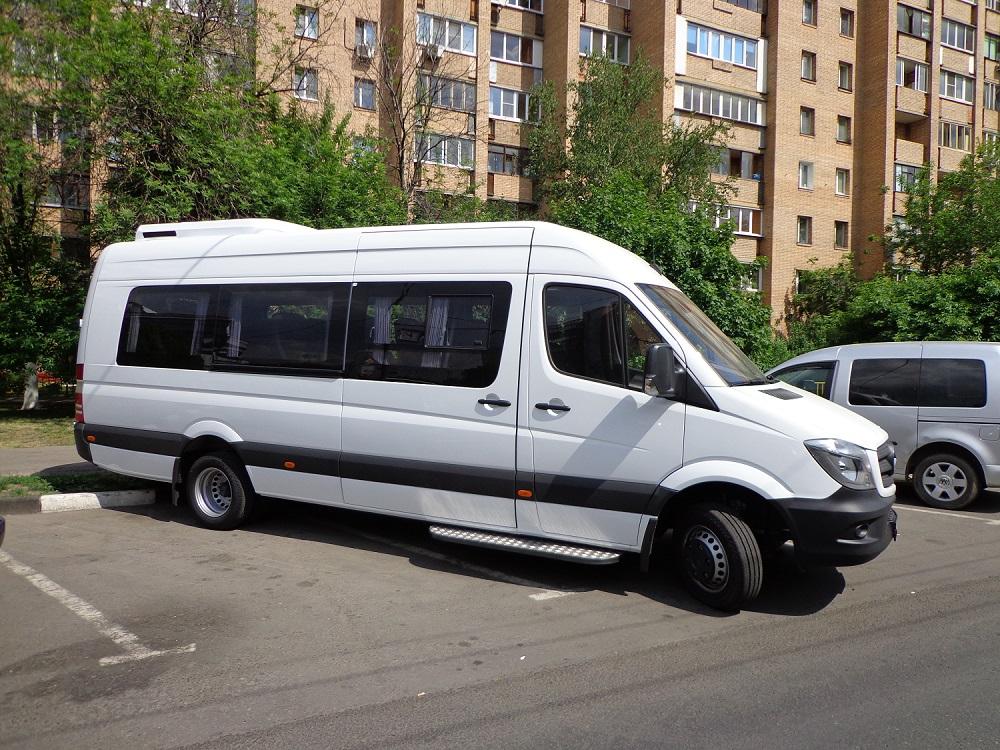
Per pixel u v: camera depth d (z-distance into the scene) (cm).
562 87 2839
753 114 3031
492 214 2222
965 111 3425
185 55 1476
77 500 741
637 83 2478
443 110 2466
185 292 687
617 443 494
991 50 3525
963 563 604
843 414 513
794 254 3084
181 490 704
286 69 1797
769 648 425
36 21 1333
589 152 2416
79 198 1526
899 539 684
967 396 812
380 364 582
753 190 3050
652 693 368
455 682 378
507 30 2861
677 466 479
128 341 709
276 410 625
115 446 709
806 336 2628
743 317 1445
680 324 505
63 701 353
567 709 351
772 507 473
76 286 1538
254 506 666
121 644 420
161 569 557
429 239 582
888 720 342
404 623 458
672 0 2820
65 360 1548
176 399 674
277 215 1420
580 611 483
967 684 379
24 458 995
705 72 2916
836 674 391
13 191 1489
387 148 1917
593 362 507
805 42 3078
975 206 2420
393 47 2273
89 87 1331
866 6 3222
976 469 809
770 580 554
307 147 1598
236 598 498
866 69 3225
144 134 1320
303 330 621
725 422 468
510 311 534
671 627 457
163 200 1298
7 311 1484
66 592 504
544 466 516
